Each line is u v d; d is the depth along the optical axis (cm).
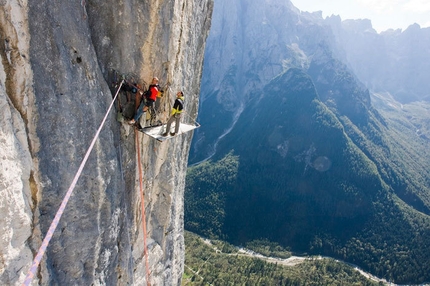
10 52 629
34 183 665
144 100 1000
